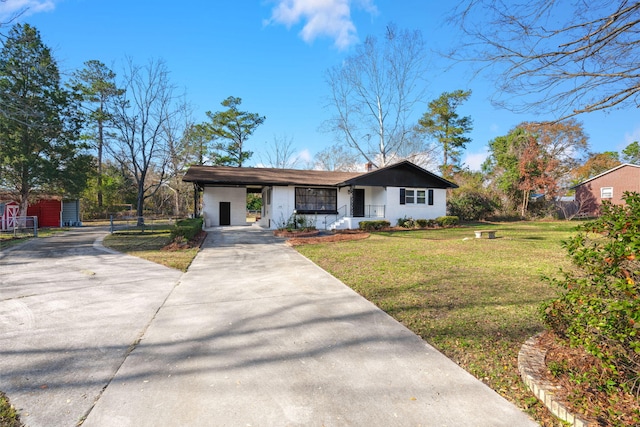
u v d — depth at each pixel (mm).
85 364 3357
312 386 2967
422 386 2955
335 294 5855
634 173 27000
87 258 9898
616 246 2545
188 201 42781
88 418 2518
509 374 3123
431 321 4473
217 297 5766
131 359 3471
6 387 2934
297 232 16250
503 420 2490
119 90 23188
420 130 35188
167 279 7148
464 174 34906
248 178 19594
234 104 38781
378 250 10961
